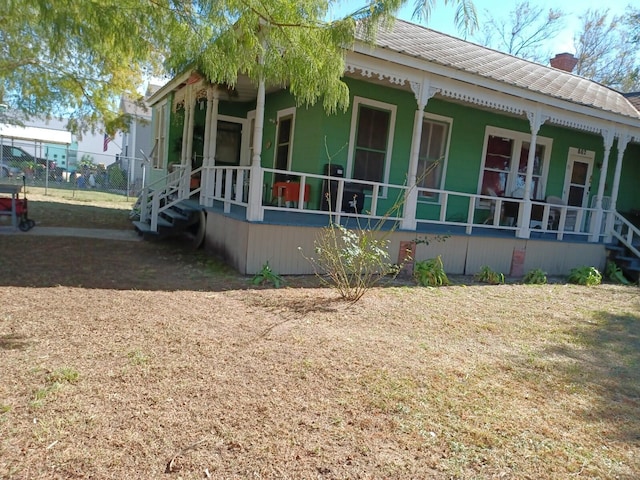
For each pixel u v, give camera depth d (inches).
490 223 423.8
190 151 406.0
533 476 96.8
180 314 187.2
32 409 108.1
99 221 453.7
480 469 97.7
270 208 273.9
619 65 1011.9
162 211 385.1
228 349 153.1
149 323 173.0
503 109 345.7
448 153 403.5
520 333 202.7
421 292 267.9
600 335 208.7
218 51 167.9
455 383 139.9
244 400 119.3
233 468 92.0
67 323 167.3
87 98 491.2
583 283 354.0
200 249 341.1
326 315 202.4
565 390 142.8
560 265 391.2
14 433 98.2
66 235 355.9
